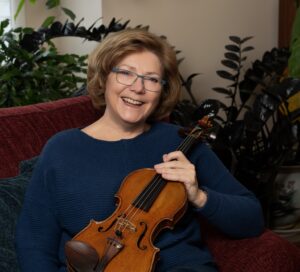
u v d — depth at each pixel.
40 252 1.11
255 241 1.20
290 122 2.10
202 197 1.17
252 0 2.80
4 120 1.30
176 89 1.33
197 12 2.61
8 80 1.86
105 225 1.06
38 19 2.50
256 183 2.20
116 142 1.23
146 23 2.44
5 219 1.13
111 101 1.22
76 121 1.47
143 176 1.18
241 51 2.40
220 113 2.77
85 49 2.44
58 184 1.16
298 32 2.15
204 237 1.33
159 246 1.13
